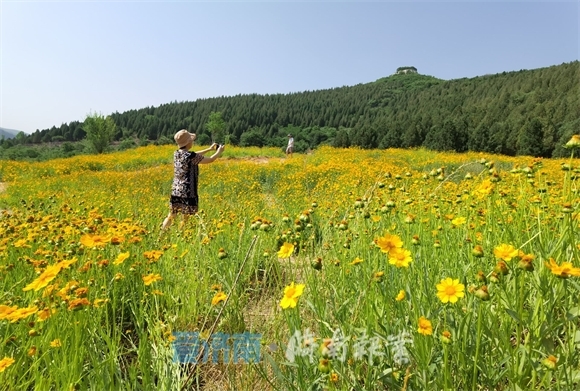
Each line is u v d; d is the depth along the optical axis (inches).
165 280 107.6
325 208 214.1
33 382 70.6
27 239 122.0
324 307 78.9
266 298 115.0
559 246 70.5
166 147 1163.9
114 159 890.7
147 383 67.5
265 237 139.0
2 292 92.5
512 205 112.9
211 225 174.2
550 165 367.9
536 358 57.9
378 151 940.0
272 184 473.4
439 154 872.3
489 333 60.5
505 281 71.9
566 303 66.5
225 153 1003.3
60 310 72.6
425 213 145.5
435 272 88.0
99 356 73.9
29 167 725.3
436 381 57.6
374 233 109.9
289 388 58.6
